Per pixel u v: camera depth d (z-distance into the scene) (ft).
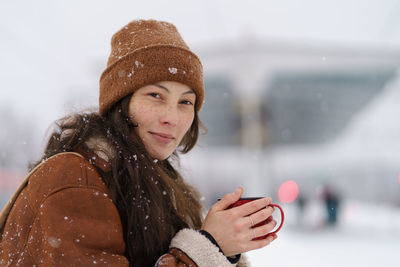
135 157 3.23
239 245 3.11
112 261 2.59
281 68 42.88
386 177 125.59
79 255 2.51
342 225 47.14
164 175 3.57
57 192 2.68
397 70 45.34
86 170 2.88
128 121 3.45
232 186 101.04
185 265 2.88
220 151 96.22
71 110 3.84
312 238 34.19
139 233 3.15
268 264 21.77
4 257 2.81
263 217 3.21
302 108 68.33
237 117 51.80
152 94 3.46
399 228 42.22
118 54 3.54
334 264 21.76
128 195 3.15
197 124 4.55
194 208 4.39
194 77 3.59
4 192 24.54
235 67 42.27
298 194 52.54
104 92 3.53
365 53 42.63
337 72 45.83
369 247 28.22
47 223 2.57
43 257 2.55
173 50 3.49
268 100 59.77
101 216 2.72
